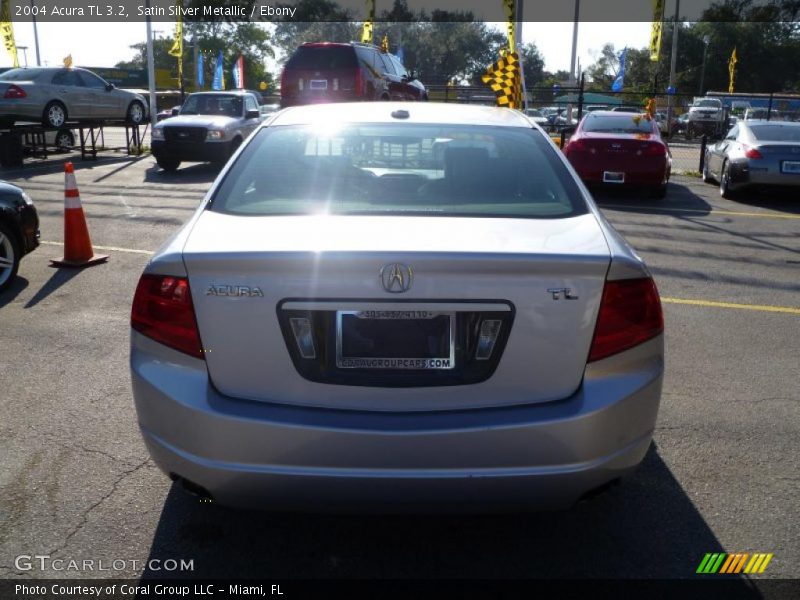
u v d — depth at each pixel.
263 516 3.20
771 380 4.80
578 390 2.55
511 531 3.12
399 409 2.49
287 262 2.45
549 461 2.48
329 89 16.19
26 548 2.95
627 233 9.65
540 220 2.89
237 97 17.58
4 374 4.70
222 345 2.52
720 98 37.09
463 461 2.45
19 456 3.67
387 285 2.45
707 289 7.04
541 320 2.50
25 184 13.70
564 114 37.22
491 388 2.51
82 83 18.48
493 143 3.47
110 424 4.03
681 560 2.93
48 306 6.12
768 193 12.95
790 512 3.27
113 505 3.26
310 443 2.44
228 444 2.47
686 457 3.76
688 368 5.00
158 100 45.00
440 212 2.93
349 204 2.98
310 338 2.49
